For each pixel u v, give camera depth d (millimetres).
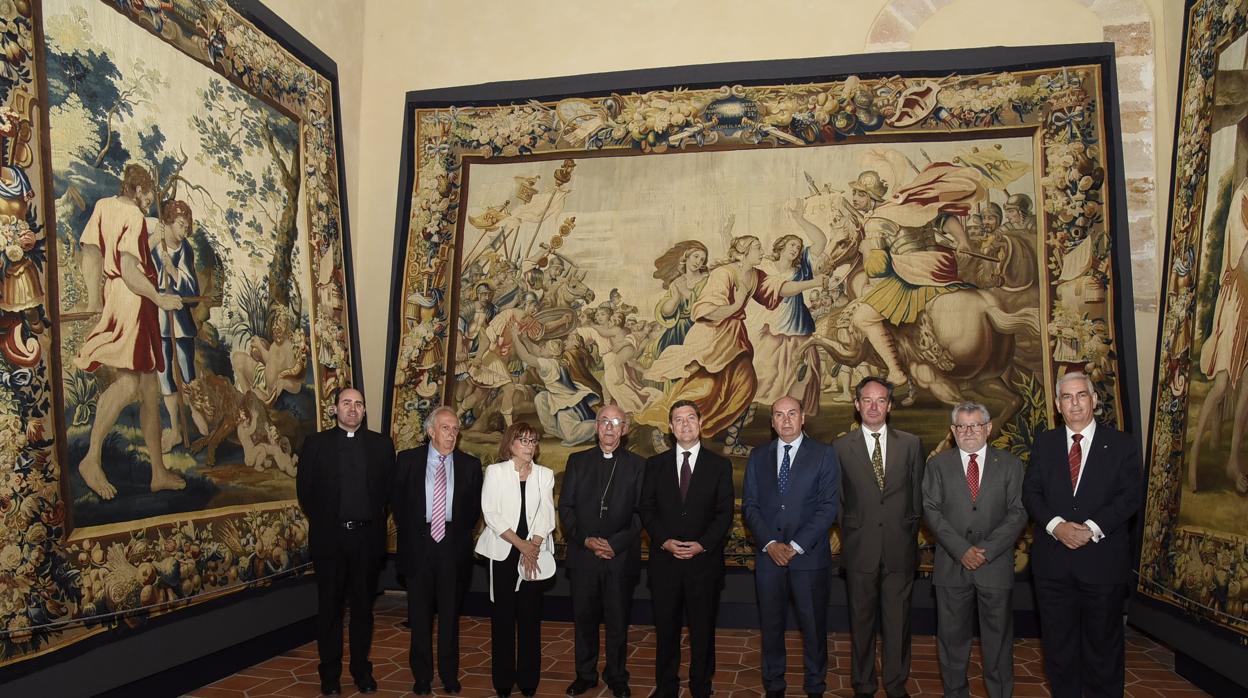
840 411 7461
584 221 8203
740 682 5699
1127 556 4570
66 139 4953
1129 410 7082
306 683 5754
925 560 7188
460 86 8672
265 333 6766
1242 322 5410
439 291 8383
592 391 7914
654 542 5215
